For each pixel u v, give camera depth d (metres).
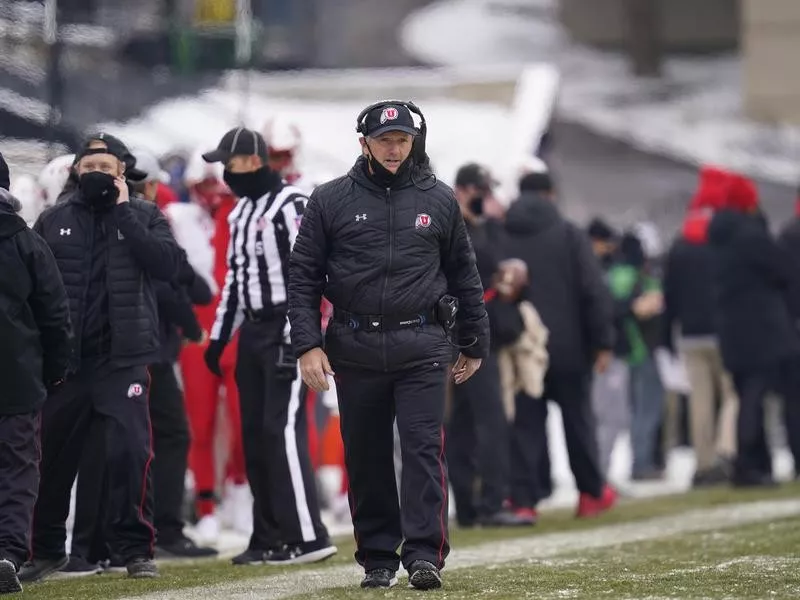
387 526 27.64
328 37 138.50
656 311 54.56
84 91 67.44
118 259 29.94
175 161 46.12
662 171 128.12
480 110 83.69
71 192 31.02
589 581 28.17
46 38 58.09
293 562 32.66
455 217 27.08
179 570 31.89
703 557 32.44
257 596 27.08
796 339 52.69
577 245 42.72
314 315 26.91
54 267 27.69
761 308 52.12
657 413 55.94
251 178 32.62
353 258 26.64
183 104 73.38
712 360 54.38
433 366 26.69
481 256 41.09
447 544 27.02
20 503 27.31
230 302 32.88
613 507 46.31
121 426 29.77
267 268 32.53
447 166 77.12
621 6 157.00
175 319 34.28
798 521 40.25
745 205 52.88
